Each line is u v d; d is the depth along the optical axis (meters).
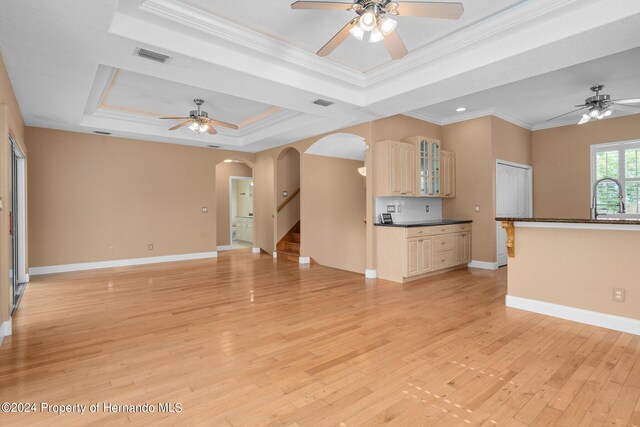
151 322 3.29
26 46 2.77
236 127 5.19
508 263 3.76
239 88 3.79
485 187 5.86
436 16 2.28
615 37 2.64
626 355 2.53
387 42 2.49
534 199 6.79
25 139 5.45
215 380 2.19
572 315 3.28
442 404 1.92
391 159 5.11
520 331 3.01
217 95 4.80
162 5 2.62
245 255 7.80
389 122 5.48
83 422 1.77
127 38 2.66
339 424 1.75
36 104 4.29
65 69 3.22
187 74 3.39
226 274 5.59
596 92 4.62
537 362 2.43
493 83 3.65
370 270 5.28
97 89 4.19
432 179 5.78
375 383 2.15
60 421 1.78
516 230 3.69
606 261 3.09
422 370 2.32
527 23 2.80
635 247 2.94
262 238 8.23
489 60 3.14
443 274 5.47
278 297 4.18
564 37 2.66
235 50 3.26
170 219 6.96
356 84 4.16
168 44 2.85
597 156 6.07
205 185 7.44
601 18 2.47
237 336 2.93
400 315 3.47
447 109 5.72
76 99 4.09
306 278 5.27
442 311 3.60
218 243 8.81
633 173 5.68
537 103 5.38
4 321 2.91
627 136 5.71
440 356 2.53
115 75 4.07
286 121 5.84
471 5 2.72
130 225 6.49
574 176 6.29
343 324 3.22
